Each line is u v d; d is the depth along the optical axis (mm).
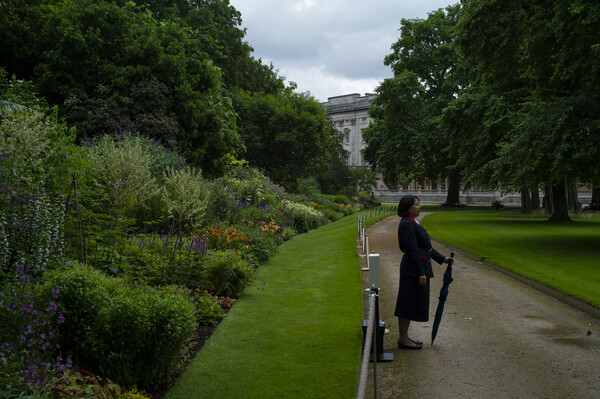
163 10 32438
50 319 4270
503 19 17578
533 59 17125
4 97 10570
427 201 85438
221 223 12898
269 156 41781
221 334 6254
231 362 5262
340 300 8219
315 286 9461
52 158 7980
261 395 4426
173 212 11102
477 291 9477
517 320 7324
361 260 13258
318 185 54719
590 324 7098
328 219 33719
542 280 9828
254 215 17016
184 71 19547
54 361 4035
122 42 18344
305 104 41938
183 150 19156
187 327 4824
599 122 14117
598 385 4773
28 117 7258
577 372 5125
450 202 58000
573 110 14883
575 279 9938
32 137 6613
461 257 14617
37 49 16891
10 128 6566
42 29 16922
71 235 7375
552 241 18094
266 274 10711
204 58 21938
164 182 12688
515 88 26375
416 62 51438
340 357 5410
